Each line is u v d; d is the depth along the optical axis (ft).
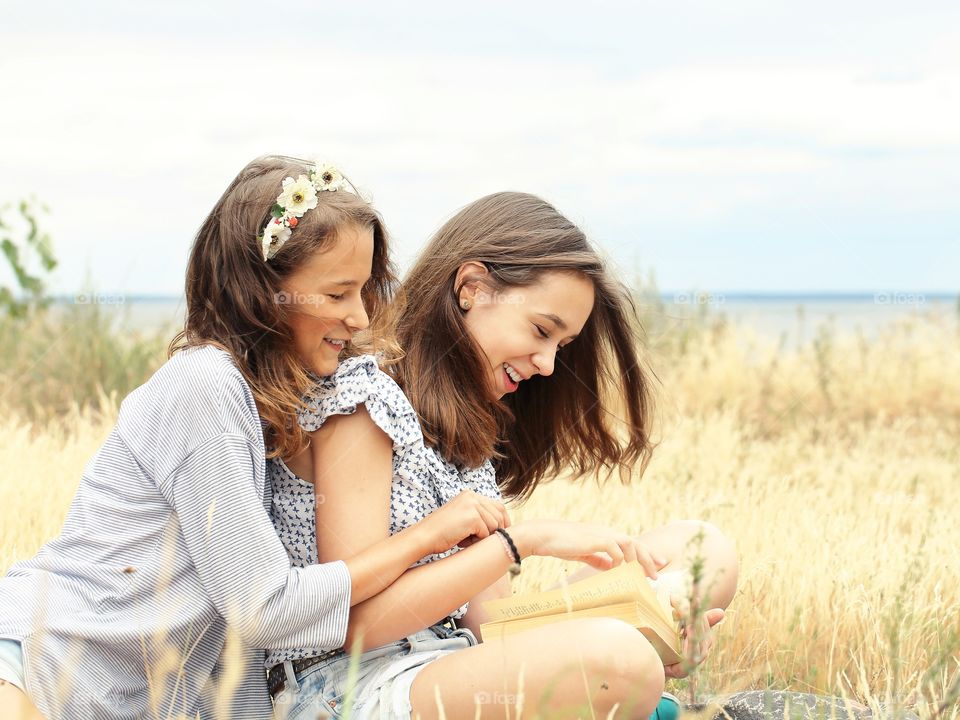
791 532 13.75
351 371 8.55
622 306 10.28
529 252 9.22
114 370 23.48
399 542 8.14
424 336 9.24
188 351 8.38
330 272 8.32
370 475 8.45
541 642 7.70
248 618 7.68
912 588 10.50
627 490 16.10
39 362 23.18
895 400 28.09
